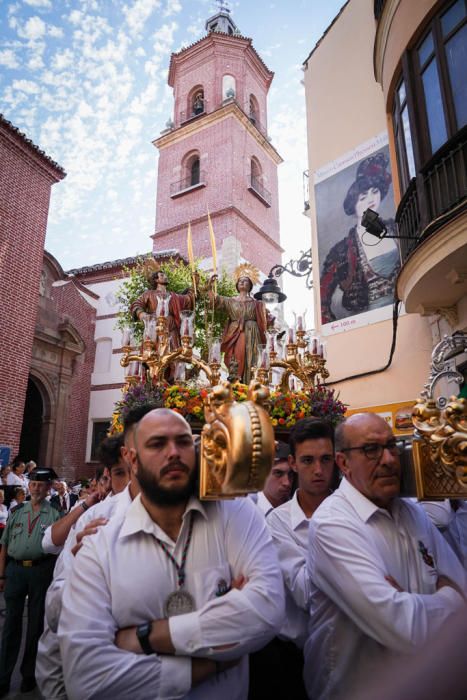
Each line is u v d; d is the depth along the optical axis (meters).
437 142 6.45
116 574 1.71
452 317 6.89
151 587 1.69
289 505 2.63
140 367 4.99
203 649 1.54
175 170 23.56
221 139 22.59
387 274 8.78
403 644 1.56
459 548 2.38
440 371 3.49
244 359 6.21
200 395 4.50
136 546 1.77
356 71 10.20
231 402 1.47
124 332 5.05
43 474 4.54
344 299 9.43
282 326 11.62
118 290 19.69
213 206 21.69
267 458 1.33
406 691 0.64
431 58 6.60
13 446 12.47
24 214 13.40
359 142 9.78
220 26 30.38
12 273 12.90
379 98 9.54
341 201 9.88
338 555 1.80
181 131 23.72
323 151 10.57
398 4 7.23
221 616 1.57
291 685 2.29
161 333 4.88
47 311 16.95
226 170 21.97
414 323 8.16
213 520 1.82
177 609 1.68
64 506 10.68
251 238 22.33
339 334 9.36
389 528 1.93
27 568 4.33
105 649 1.55
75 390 18.38
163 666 1.53
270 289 8.08
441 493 1.68
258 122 25.59
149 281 6.44
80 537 2.09
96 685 1.50
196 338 8.41
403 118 7.52
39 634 4.30
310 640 2.06
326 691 1.88
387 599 1.63
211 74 24.44
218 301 6.41
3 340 12.47
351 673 1.82
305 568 2.29
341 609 1.87
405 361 8.20
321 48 11.30
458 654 0.62
